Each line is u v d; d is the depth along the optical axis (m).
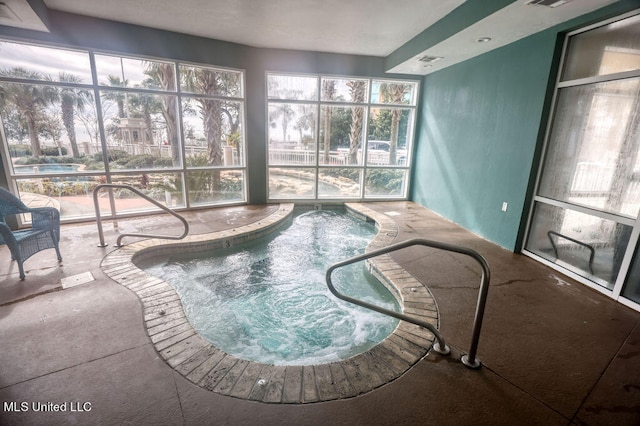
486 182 4.20
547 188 3.38
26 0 2.86
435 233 4.47
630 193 2.58
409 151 6.34
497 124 3.96
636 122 2.52
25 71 3.81
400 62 4.94
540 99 3.30
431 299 2.65
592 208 2.90
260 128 5.57
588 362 1.93
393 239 4.18
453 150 4.96
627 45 2.56
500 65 3.89
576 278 3.03
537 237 3.53
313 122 5.91
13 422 1.44
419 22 3.87
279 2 3.41
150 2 3.48
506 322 2.34
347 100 5.88
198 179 5.34
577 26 2.89
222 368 1.82
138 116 4.62
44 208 3.02
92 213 4.61
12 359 1.85
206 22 4.09
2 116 3.80
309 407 1.57
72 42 3.90
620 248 2.67
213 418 1.49
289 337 2.51
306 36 4.57
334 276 3.54
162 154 4.94
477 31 3.32
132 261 3.35
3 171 3.88
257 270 3.69
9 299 2.51
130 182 4.75
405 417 1.52
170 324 2.23
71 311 2.36
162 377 1.74
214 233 4.25
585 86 2.93
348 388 1.69
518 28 3.19
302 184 6.20
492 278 3.06
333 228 5.24
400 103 6.04
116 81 4.35
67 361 1.84
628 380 1.78
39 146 4.07
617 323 2.35
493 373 1.82
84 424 1.44
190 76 4.86
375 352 1.98
